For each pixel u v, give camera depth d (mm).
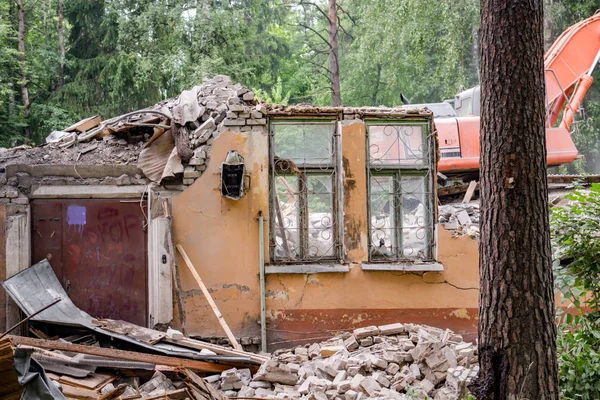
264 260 9570
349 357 8352
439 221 10781
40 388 4754
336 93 20094
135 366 7887
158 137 9836
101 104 24047
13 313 9047
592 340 7355
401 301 9719
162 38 22766
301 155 9828
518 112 5656
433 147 9922
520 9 5680
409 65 24719
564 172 22531
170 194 9602
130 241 9586
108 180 9586
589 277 7480
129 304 9555
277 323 9562
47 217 9570
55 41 27172
